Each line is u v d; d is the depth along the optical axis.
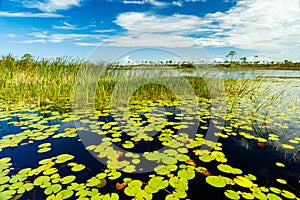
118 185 1.49
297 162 1.88
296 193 1.43
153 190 1.42
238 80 6.92
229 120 3.22
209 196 1.38
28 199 1.33
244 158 1.96
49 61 5.90
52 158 1.90
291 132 2.68
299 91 6.62
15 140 2.31
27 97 4.75
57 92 5.19
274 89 6.95
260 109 4.02
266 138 2.48
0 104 4.19
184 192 1.41
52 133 2.55
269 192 1.42
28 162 1.83
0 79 5.48
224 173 1.67
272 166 1.81
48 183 1.50
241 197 1.36
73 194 1.37
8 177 1.56
